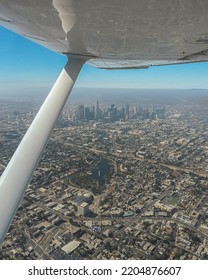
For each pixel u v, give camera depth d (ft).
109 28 6.64
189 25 6.23
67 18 6.05
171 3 4.80
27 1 5.25
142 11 5.24
